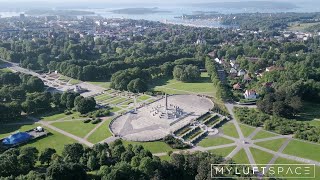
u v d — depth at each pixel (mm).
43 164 199500
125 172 173375
